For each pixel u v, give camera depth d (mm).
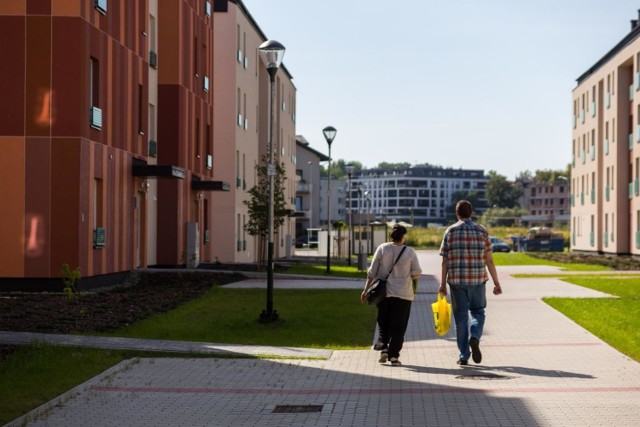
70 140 22750
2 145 22734
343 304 21547
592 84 65438
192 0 36562
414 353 13438
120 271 26609
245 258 47656
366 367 12055
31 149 22734
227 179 44281
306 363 12391
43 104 22688
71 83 22719
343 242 61594
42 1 22625
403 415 8805
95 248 24172
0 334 14680
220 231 44156
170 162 34250
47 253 22641
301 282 29781
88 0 23359
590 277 33406
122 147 26750
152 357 12789
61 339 14109
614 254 58250
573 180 73812
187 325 17047
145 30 29422
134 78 28047
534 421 8406
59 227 22688
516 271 38938
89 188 23594
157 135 34219
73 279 20500
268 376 11273
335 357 13047
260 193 35562
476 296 12062
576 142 72312
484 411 8906
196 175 37250
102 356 12523
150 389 10336
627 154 57469
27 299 20312
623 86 57562
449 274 12109
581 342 14398
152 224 33125
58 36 22656
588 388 10180
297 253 76312
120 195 26594
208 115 39938
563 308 19875
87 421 8648
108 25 25203
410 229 109375
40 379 10750
